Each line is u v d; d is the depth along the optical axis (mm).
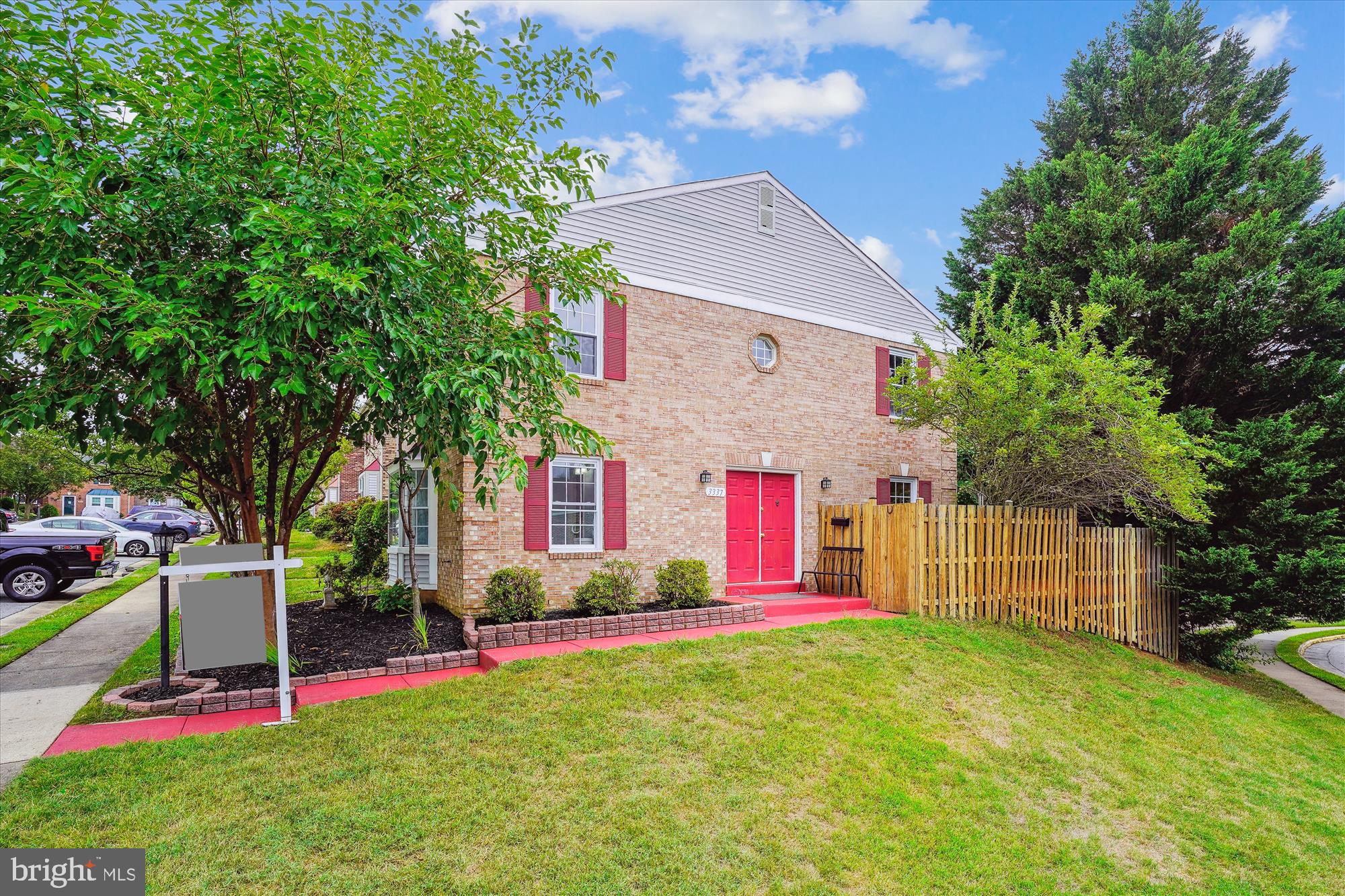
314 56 5492
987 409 11273
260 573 7781
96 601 13516
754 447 12648
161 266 5203
